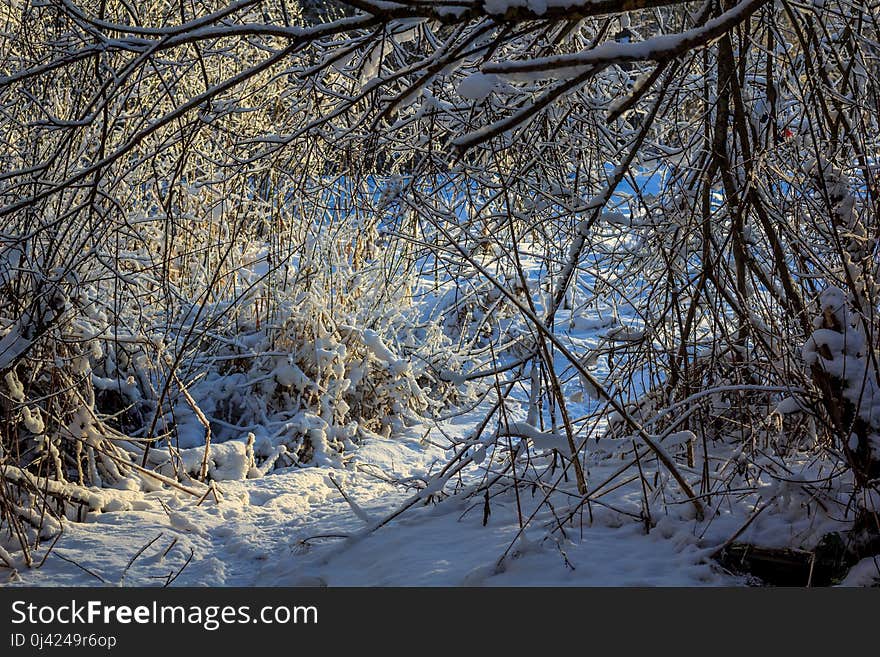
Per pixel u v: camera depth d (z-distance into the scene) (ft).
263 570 15.90
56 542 16.76
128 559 16.22
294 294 25.22
